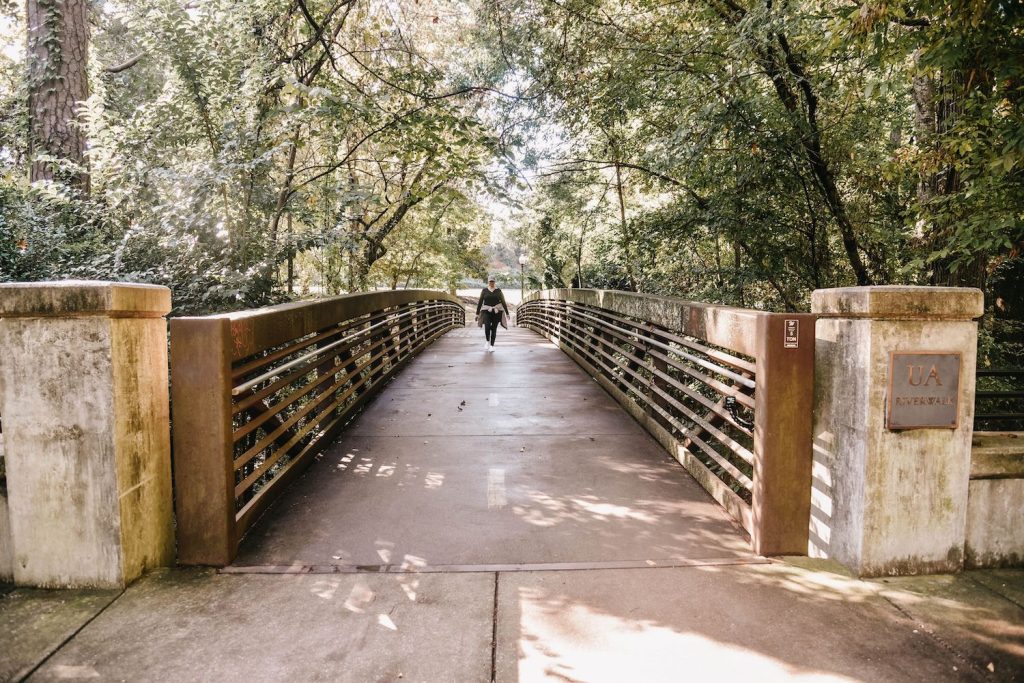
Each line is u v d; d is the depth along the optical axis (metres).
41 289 3.26
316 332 6.56
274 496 4.80
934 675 2.72
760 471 3.90
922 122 8.45
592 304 11.18
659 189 12.06
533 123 11.63
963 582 3.51
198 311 6.68
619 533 4.22
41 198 7.73
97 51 16.61
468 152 11.46
